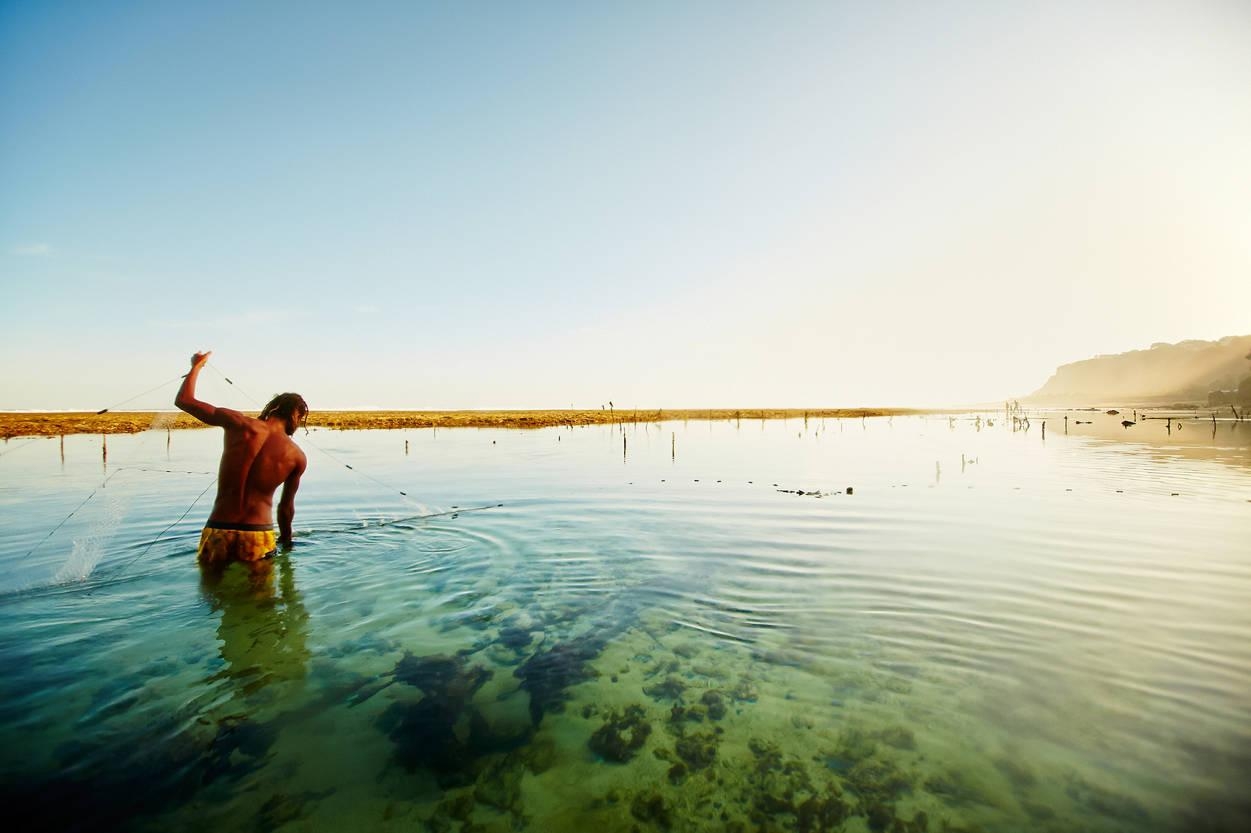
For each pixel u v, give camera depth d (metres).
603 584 7.90
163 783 3.80
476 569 8.57
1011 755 4.12
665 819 3.56
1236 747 4.14
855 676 5.33
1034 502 13.92
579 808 3.67
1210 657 5.56
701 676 5.36
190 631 6.25
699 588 7.72
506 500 14.43
